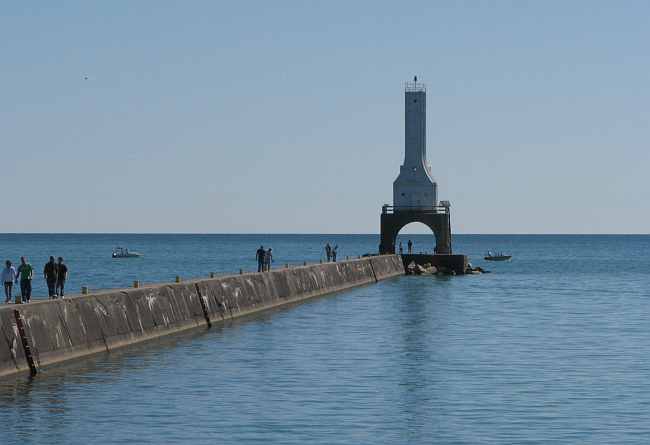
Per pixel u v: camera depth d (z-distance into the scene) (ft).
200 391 201.67
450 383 213.66
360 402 191.31
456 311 401.08
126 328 271.69
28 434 162.81
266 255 438.40
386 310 404.16
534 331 321.93
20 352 217.77
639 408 186.70
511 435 164.45
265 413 180.04
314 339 295.07
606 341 294.25
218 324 339.98
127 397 194.18
